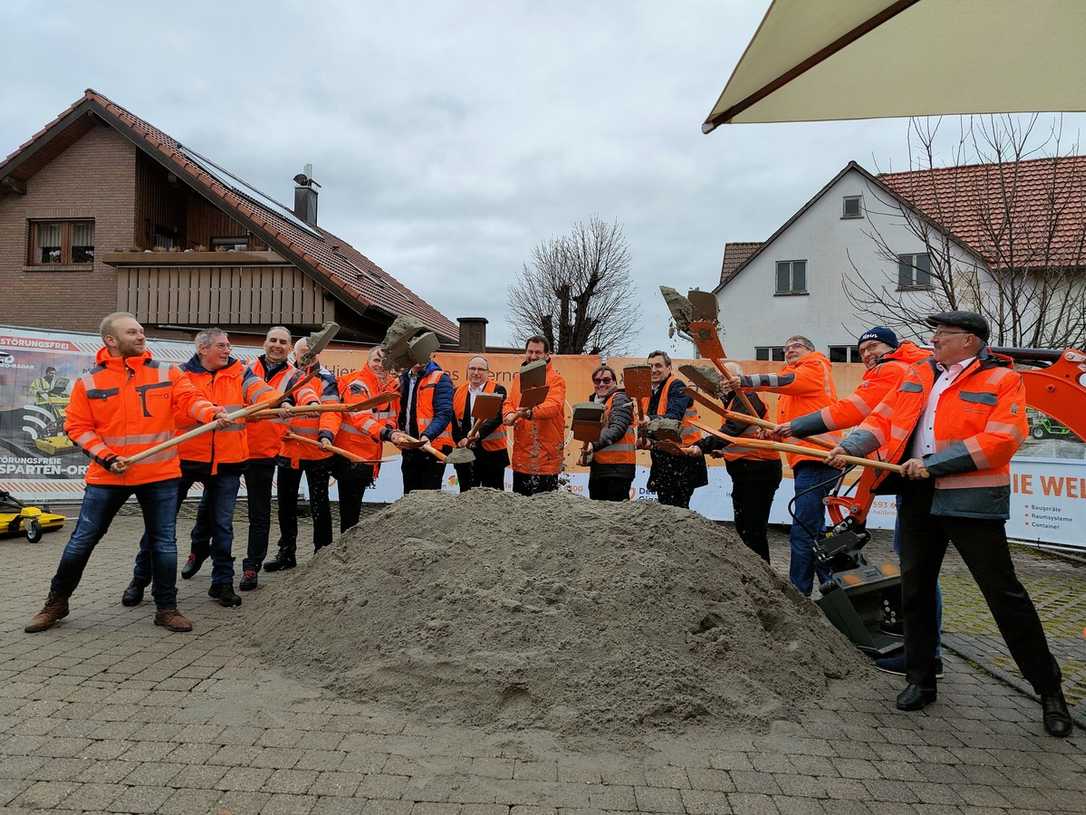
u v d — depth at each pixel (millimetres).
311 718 3584
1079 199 16062
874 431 4223
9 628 4984
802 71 3900
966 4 3484
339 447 6789
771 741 3514
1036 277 14586
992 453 3752
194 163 18422
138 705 3699
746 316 27562
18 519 8648
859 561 5496
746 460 6254
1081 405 4645
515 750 3273
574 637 3867
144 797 2818
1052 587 8156
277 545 8688
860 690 4336
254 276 17125
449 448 6934
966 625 6180
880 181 20969
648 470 10992
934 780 3191
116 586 6297
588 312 39562
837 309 26375
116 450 4910
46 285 17984
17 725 3432
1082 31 3666
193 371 5887
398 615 4238
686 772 3156
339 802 2812
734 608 4258
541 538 4609
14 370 10398
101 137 17703
